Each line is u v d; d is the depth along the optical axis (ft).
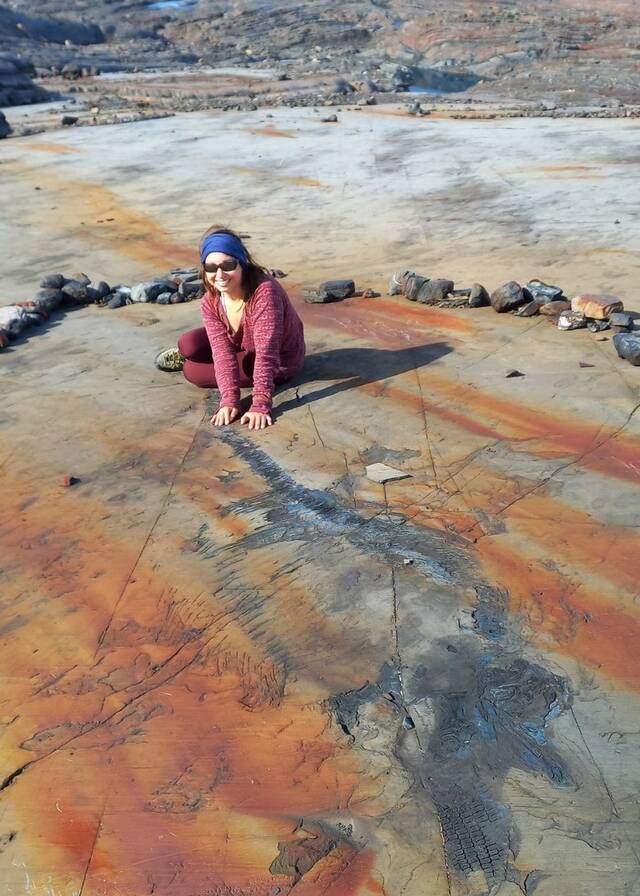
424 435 12.65
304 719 7.95
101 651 8.91
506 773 7.32
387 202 27.45
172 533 10.77
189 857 6.82
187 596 9.62
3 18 89.71
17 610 9.57
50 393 14.99
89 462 12.59
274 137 40.91
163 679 8.50
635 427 12.48
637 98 51.29
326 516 10.87
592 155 32.22
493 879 6.50
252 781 7.39
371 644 8.75
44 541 10.78
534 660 8.42
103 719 8.09
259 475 11.92
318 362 15.49
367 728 7.83
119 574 10.06
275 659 8.66
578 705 7.90
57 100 63.31
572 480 11.27
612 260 20.20
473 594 9.34
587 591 9.28
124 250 24.09
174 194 30.37
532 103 50.49
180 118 49.78
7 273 22.41
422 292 18.37
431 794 7.18
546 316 16.93
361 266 21.38
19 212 28.91
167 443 12.98
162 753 7.71
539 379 14.20
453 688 8.17
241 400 14.07
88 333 17.90
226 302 13.47
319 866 6.68
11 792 7.43
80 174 34.78
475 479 11.44
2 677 8.65
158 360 15.61
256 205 28.22
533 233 22.98
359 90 62.08
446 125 41.98
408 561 9.90
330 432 12.92
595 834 6.77
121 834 7.03
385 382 14.47
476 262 20.93
